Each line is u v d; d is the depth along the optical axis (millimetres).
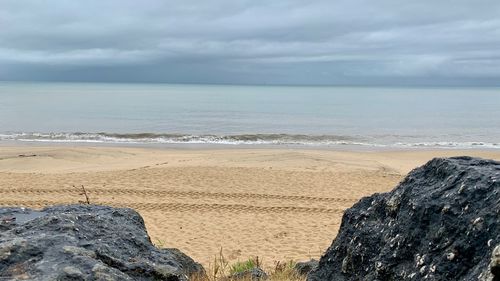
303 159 19109
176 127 38062
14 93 116938
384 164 19297
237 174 15766
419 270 2842
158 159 19766
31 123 39719
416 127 40594
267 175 15688
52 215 3197
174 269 2977
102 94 117812
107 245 2955
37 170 16922
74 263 2607
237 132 34688
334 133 34781
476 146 28469
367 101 93125
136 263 2879
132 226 3438
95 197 12852
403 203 3307
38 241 2740
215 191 13609
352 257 3449
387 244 3191
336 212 11922
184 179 15000
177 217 11305
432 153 24125
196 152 22531
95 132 32500
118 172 16000
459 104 83125
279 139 29703
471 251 2660
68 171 16500
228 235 10078
